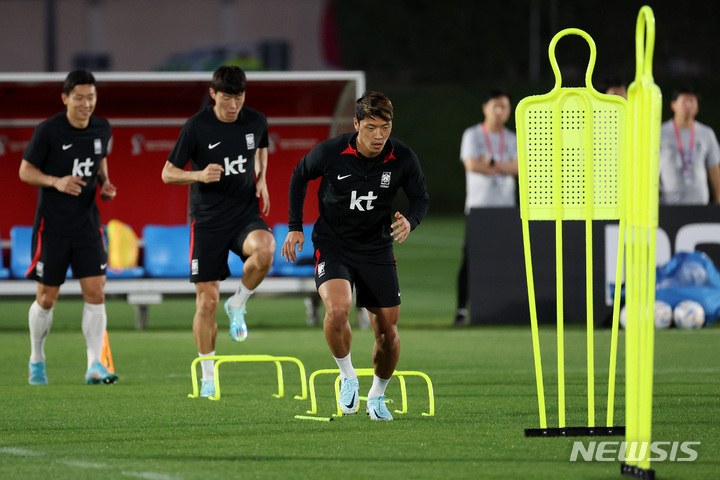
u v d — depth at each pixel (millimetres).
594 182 19328
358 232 21406
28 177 27578
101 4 150375
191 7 151750
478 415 22688
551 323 42500
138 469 17234
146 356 34344
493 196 42406
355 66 153000
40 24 147875
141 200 48250
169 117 47781
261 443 19484
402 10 153125
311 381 23109
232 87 26031
